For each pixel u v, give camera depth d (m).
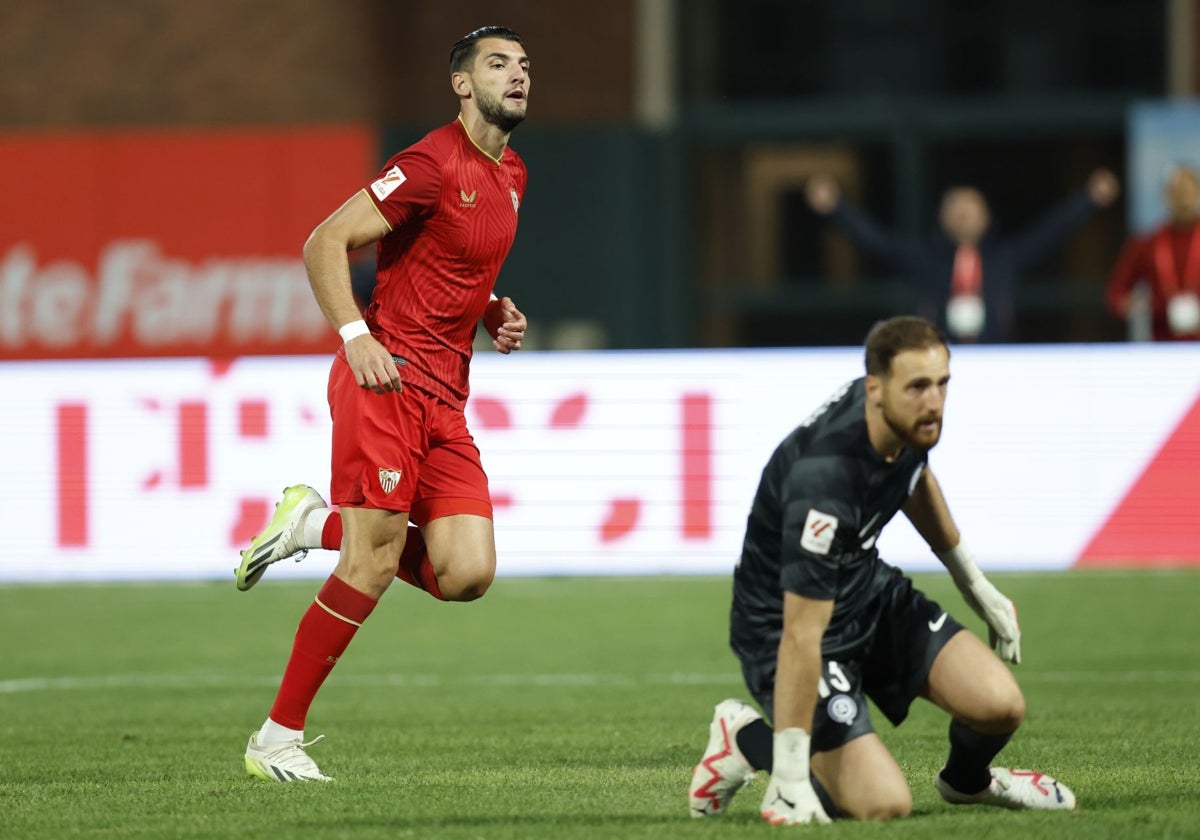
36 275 60.38
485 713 25.11
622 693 27.20
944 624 15.83
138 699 27.00
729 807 17.03
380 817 16.55
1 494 43.44
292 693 19.16
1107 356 41.03
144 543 43.06
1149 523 41.09
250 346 59.75
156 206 59.97
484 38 19.36
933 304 51.06
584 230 60.72
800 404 41.44
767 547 15.55
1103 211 67.00
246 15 67.25
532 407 42.25
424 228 19.25
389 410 19.20
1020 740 21.55
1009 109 66.81
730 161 68.19
